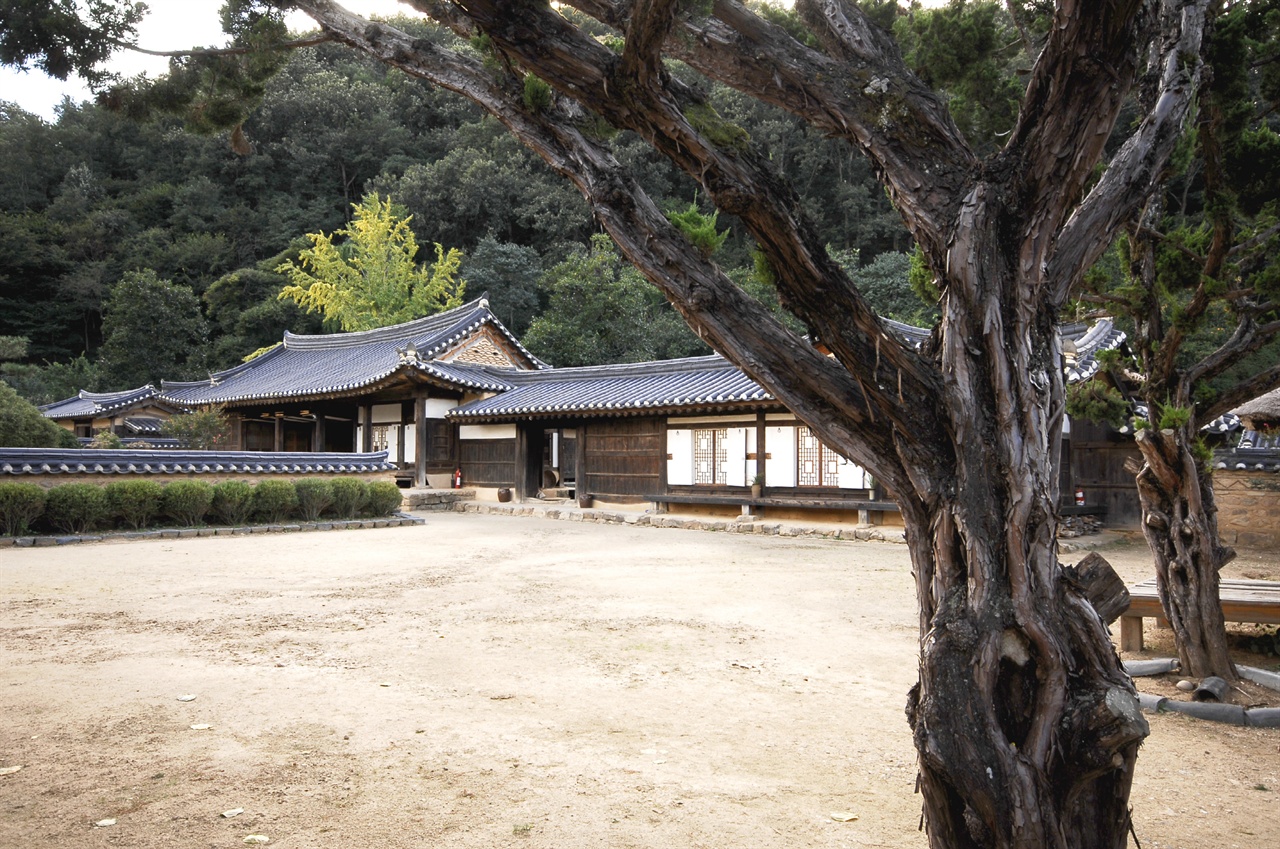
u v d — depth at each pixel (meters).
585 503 20.64
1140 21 2.21
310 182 53.78
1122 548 14.34
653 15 2.08
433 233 48.12
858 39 2.75
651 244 2.51
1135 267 5.54
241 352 45.53
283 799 3.59
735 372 19.00
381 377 23.42
